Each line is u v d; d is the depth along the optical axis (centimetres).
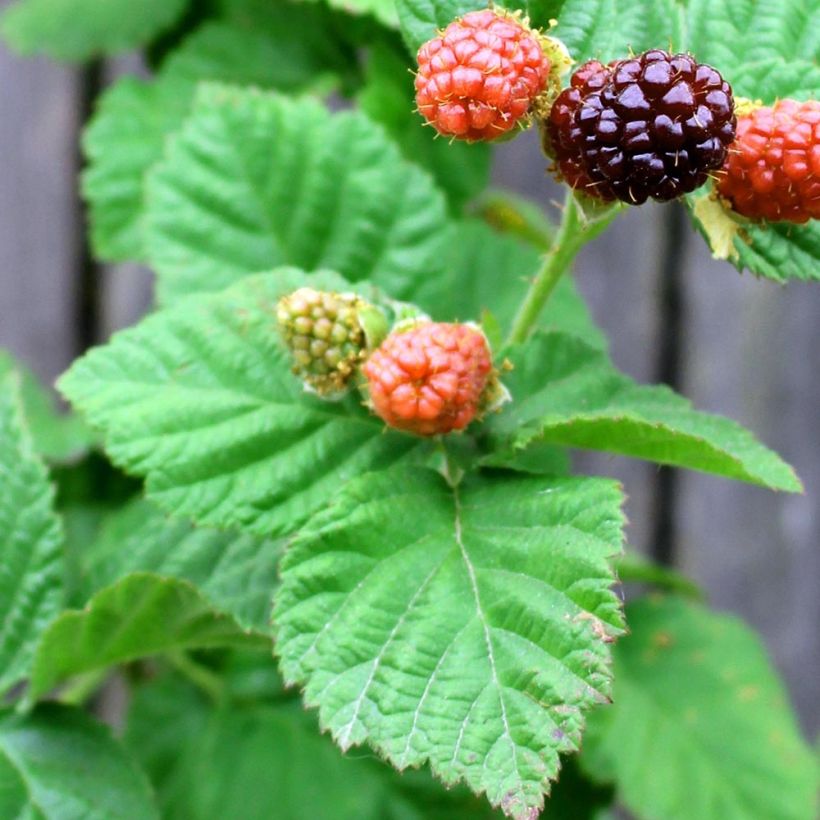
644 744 45
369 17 43
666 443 35
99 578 39
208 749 43
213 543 39
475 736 33
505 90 34
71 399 36
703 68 34
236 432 36
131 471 36
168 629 37
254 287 37
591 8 36
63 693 42
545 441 36
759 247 35
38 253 59
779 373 61
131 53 57
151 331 37
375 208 41
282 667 34
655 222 60
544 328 38
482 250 44
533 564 34
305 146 41
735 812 44
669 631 46
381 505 35
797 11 37
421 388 34
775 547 64
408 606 34
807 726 67
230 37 45
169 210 41
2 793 37
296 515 36
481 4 36
